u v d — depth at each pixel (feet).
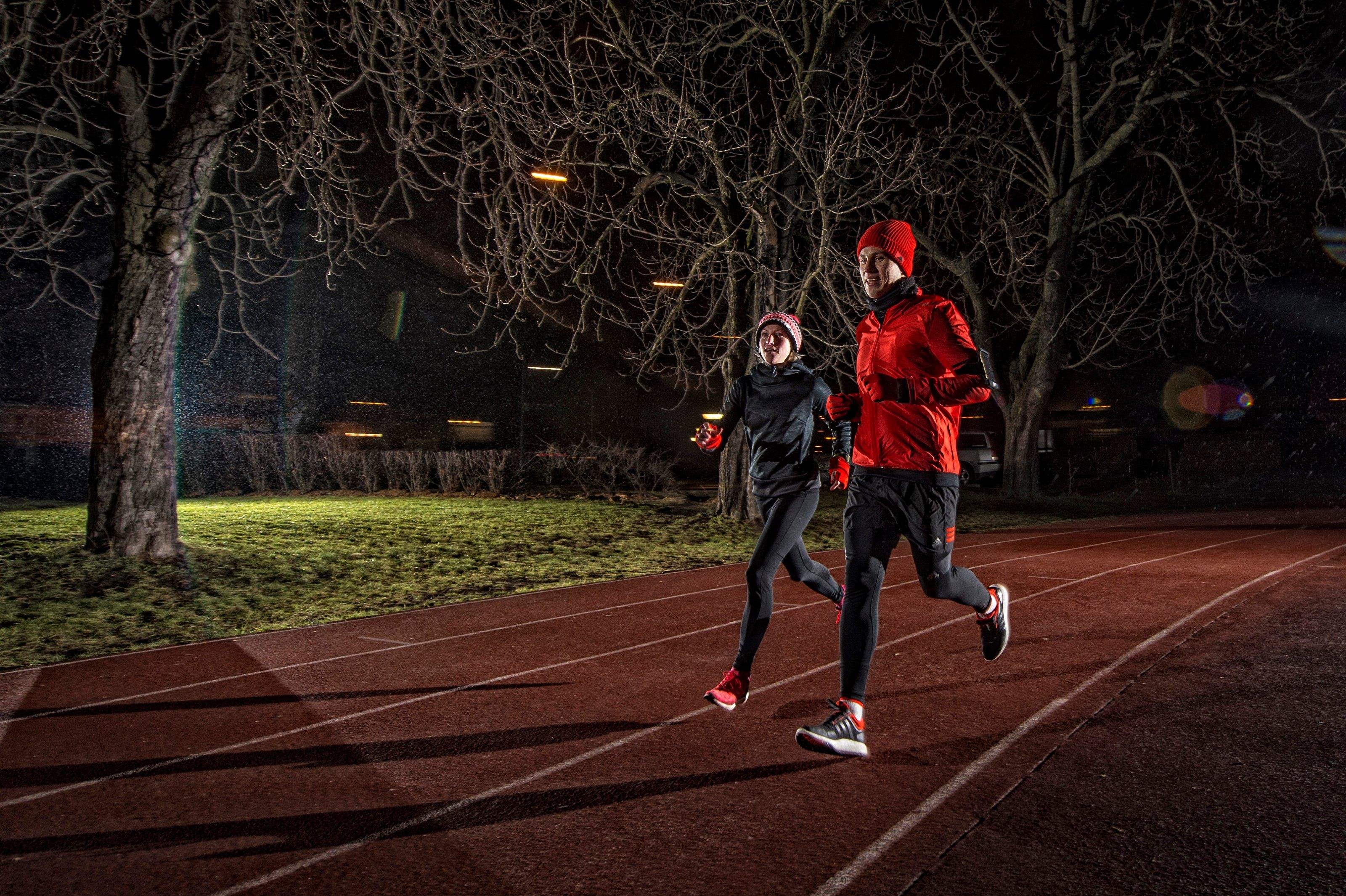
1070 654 18.78
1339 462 136.56
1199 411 135.95
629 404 100.27
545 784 11.89
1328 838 9.71
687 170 55.62
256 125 34.09
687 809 10.94
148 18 31.81
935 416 12.72
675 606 26.04
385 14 32.81
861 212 58.08
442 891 8.93
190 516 47.50
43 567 29.04
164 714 15.38
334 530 42.52
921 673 17.38
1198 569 32.86
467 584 30.58
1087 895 8.55
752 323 52.60
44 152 39.88
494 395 90.02
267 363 72.23
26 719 15.12
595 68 45.93
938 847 9.70
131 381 31.45
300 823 10.67
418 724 14.66
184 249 32.50
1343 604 23.82
